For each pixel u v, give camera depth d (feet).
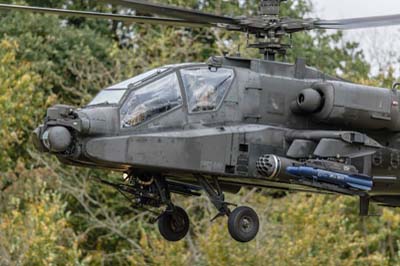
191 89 117.19
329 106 120.98
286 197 226.17
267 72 122.83
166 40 252.62
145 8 118.01
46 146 110.73
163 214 126.00
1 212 231.30
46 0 283.79
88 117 110.93
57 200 216.13
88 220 242.17
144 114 114.01
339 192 121.49
